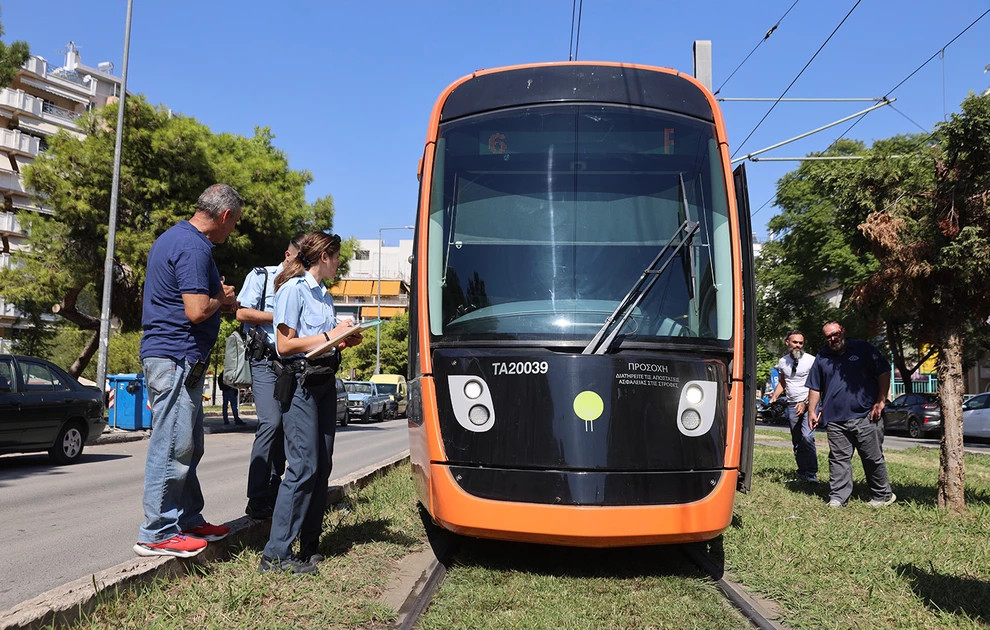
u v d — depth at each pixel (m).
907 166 7.29
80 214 17.73
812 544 5.70
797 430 9.59
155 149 18.28
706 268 5.43
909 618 4.06
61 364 28.73
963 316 7.19
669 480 4.84
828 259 28.14
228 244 20.03
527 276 5.33
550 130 5.80
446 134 5.90
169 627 3.58
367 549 5.35
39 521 6.89
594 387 4.87
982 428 22.34
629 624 4.07
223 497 8.25
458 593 4.52
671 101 5.99
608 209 5.55
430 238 5.56
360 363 58.75
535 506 4.74
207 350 4.49
